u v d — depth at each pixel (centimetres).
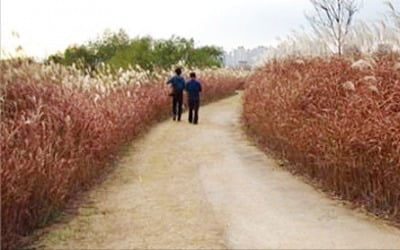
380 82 941
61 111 1004
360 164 845
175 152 1341
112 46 4469
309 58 1531
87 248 674
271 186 972
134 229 741
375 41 1244
